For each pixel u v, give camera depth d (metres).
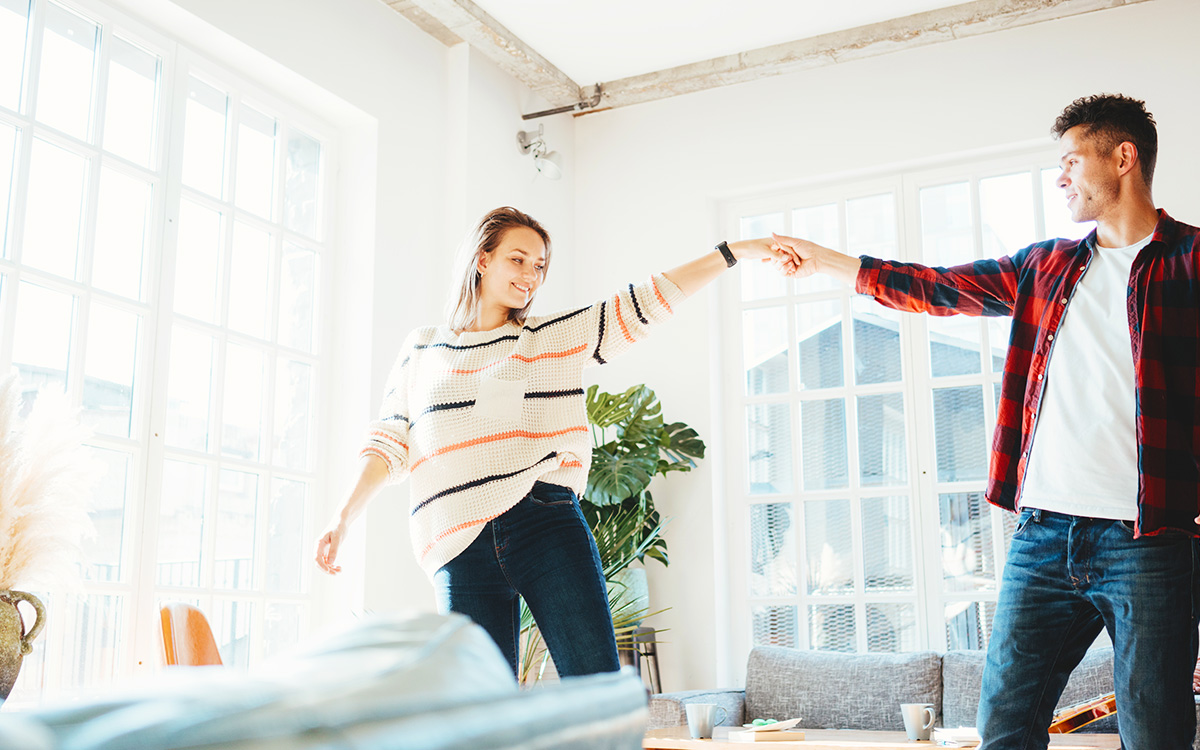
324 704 0.32
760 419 5.17
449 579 2.05
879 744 2.93
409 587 4.22
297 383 4.10
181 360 3.59
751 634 4.96
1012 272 2.32
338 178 4.43
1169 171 4.46
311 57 4.12
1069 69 4.72
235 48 3.84
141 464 3.35
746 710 4.30
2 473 2.26
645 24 4.97
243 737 0.28
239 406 3.80
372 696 0.34
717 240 5.42
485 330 2.22
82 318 3.23
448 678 0.39
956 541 4.70
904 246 5.00
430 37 4.87
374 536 4.08
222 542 3.65
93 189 3.33
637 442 4.88
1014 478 2.19
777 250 2.45
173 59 3.68
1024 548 2.10
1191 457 1.94
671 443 4.96
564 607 1.97
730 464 5.16
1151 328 1.98
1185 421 1.95
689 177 5.44
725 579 5.01
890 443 4.90
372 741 0.31
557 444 2.10
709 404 5.10
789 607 4.93
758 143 5.29
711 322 5.21
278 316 4.02
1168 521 1.91
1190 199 4.40
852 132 5.09
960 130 4.88
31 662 2.94
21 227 3.08
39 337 3.12
